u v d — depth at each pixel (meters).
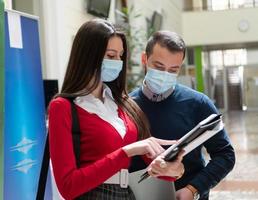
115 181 1.32
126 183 1.32
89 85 1.33
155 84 1.72
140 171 1.41
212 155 1.77
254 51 15.28
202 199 1.74
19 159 2.23
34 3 3.84
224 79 15.82
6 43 2.18
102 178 1.21
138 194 1.39
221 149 1.74
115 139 1.32
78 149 1.27
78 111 1.30
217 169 1.68
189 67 14.35
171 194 1.47
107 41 1.31
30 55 2.37
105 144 1.29
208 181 1.65
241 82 15.73
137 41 6.75
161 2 9.96
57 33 4.00
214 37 13.27
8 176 2.15
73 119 1.27
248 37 13.03
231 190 4.57
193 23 13.37
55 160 1.22
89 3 4.88
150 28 7.88
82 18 4.83
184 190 1.61
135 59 6.51
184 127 1.76
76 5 4.62
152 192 1.42
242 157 6.39
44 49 3.89
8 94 2.18
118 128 1.36
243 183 4.84
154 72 1.70
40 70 2.46
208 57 15.44
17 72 2.26
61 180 1.20
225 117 13.61
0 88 1.81
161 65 1.69
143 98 1.80
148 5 8.56
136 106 1.54
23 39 2.32
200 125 1.18
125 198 1.33
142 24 7.75
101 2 5.14
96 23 1.32
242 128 10.21
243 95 15.80
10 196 2.16
